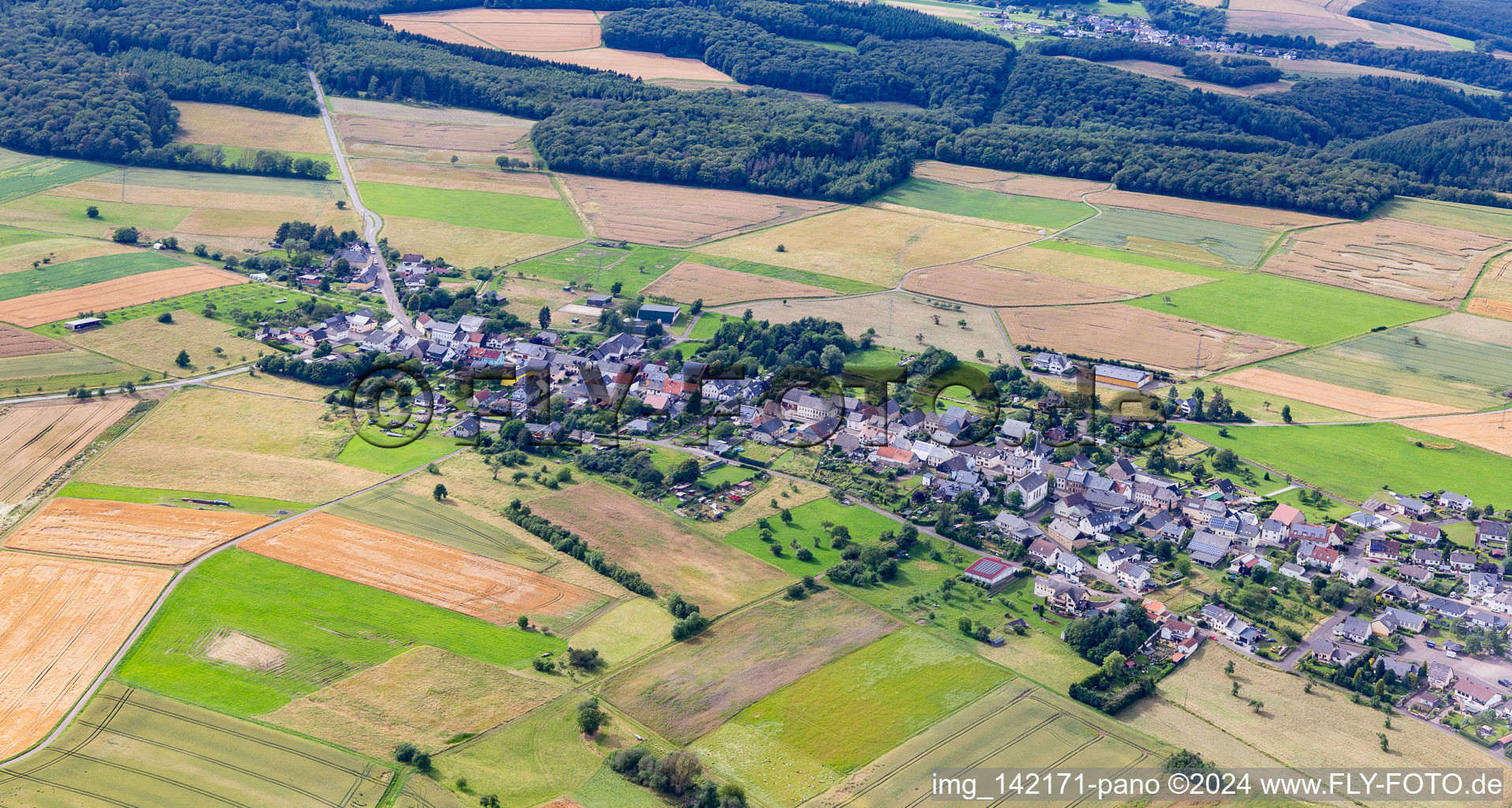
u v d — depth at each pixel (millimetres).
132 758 183375
